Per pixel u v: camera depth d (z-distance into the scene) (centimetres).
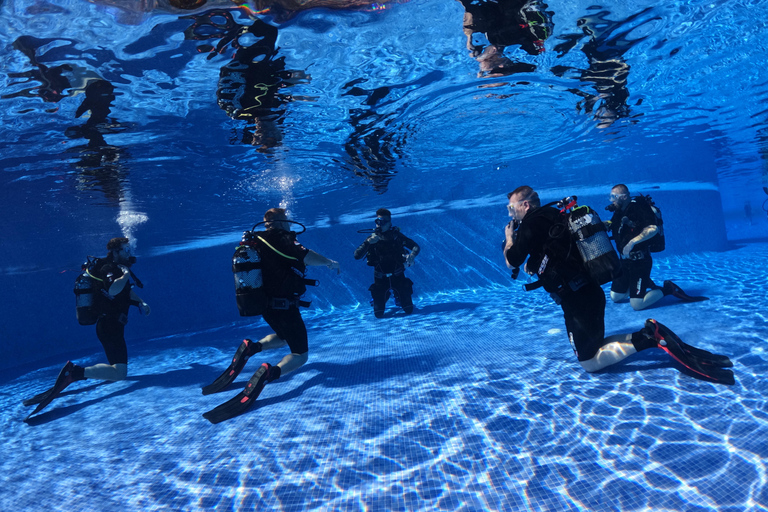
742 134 1266
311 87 539
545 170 1491
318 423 347
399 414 347
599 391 338
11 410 508
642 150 1332
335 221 1827
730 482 209
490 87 636
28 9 320
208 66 449
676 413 284
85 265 526
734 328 456
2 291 1088
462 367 457
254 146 746
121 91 479
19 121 512
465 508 220
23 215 978
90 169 740
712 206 1482
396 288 870
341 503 236
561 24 462
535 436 282
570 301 351
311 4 366
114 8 334
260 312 392
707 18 486
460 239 1284
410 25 422
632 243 568
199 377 562
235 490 261
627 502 207
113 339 527
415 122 757
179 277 1300
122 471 303
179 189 961
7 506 272
